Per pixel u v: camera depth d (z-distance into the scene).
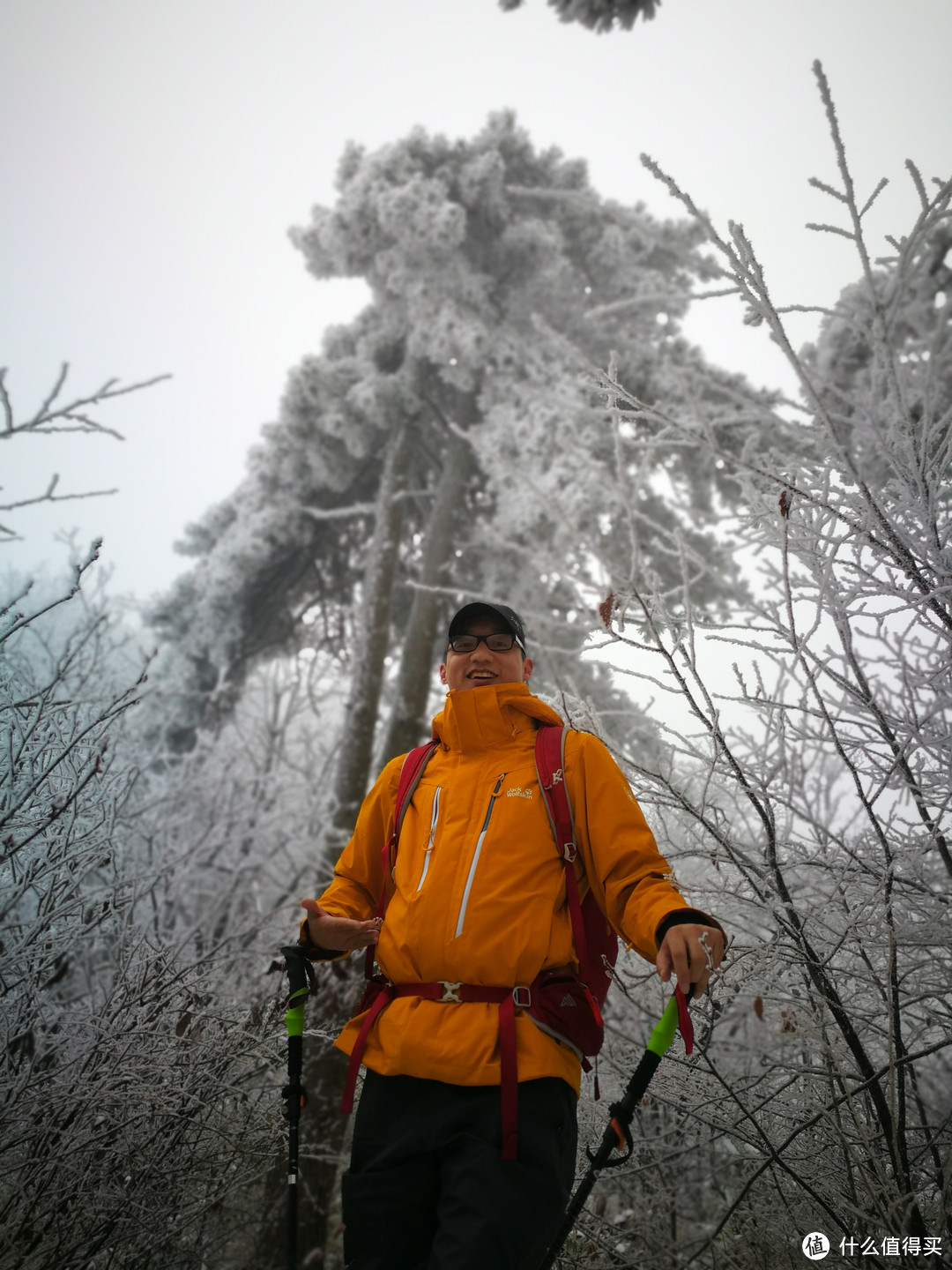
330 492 12.92
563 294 11.30
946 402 2.34
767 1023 2.79
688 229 11.02
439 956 1.61
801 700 2.10
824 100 1.79
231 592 12.01
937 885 2.07
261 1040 2.25
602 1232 2.33
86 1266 2.01
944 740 1.89
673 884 1.62
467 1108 1.48
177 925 4.73
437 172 11.50
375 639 10.81
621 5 4.84
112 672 4.74
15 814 2.19
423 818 1.84
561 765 1.80
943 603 1.91
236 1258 2.79
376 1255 1.46
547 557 2.58
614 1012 2.96
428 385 12.60
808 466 2.26
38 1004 2.30
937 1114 2.64
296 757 10.38
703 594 5.00
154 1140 2.11
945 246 2.51
